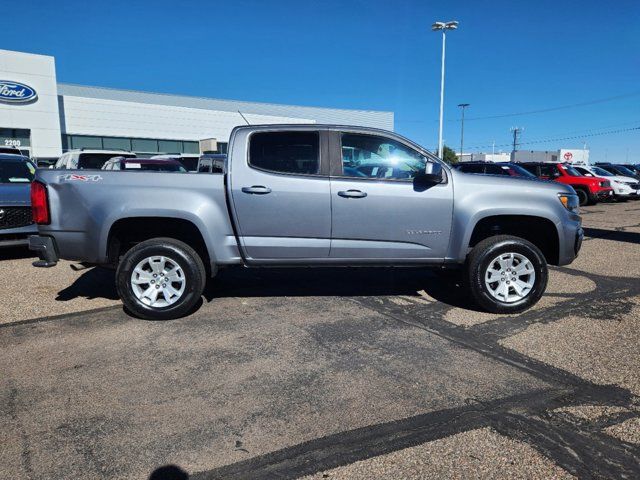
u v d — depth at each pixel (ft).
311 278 22.12
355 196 15.94
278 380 11.83
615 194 69.56
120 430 9.66
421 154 16.63
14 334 14.87
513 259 16.74
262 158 15.94
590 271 23.67
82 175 15.51
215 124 131.44
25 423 9.89
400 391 11.24
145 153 121.70
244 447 9.11
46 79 99.25
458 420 9.96
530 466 8.46
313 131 16.21
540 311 17.10
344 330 15.29
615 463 8.54
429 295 19.29
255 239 15.94
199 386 11.53
